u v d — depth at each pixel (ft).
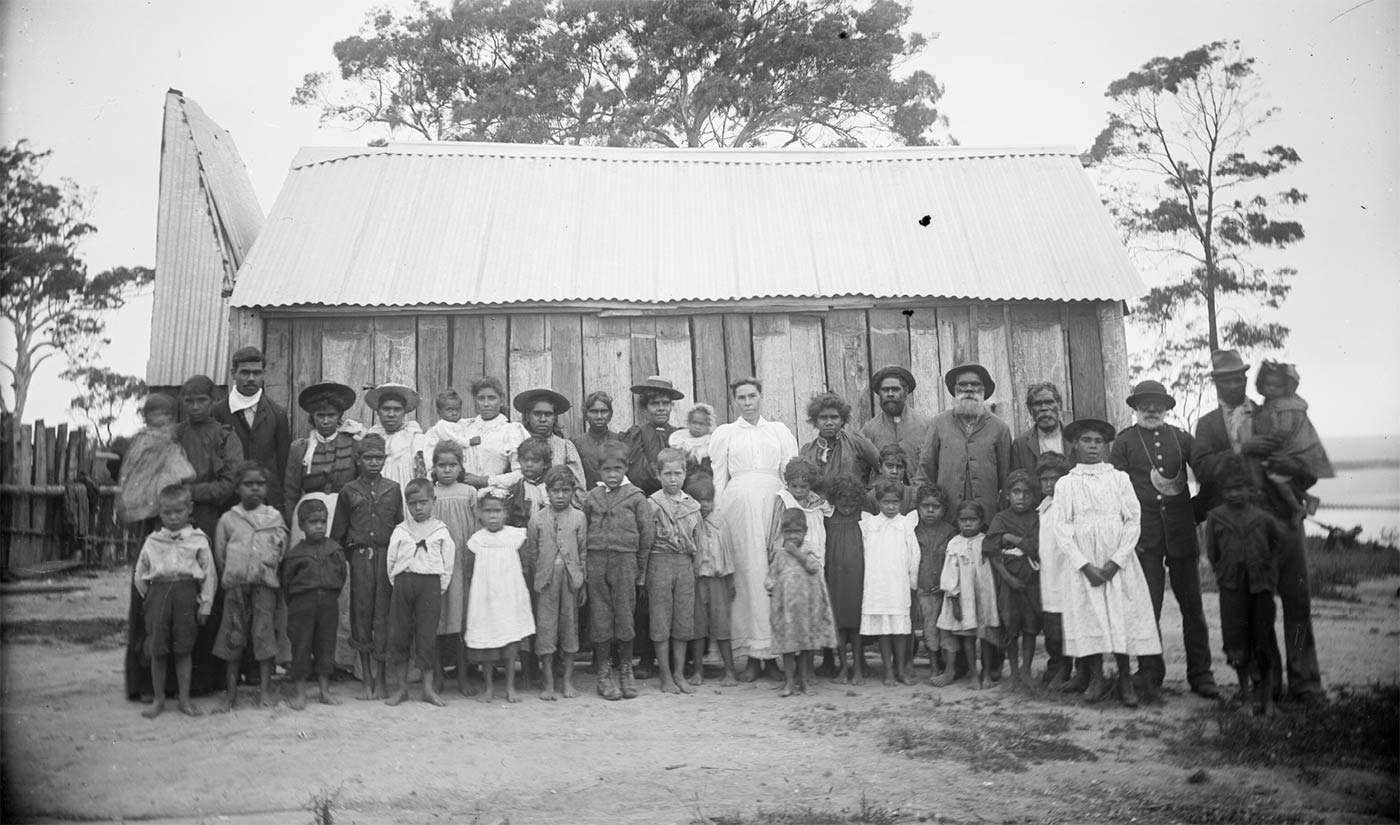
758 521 26.89
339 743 20.83
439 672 25.20
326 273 31.14
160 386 35.91
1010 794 18.11
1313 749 20.12
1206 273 51.55
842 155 35.91
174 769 19.47
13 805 17.95
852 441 27.66
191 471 24.49
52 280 44.83
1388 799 17.79
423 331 31.42
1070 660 25.22
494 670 27.84
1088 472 23.90
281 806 17.93
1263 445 22.99
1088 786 18.44
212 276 37.14
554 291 31.37
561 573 24.71
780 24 59.36
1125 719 22.31
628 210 33.99
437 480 25.62
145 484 24.31
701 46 59.31
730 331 32.04
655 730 21.71
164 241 37.29
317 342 31.14
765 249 32.83
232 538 23.52
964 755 19.89
